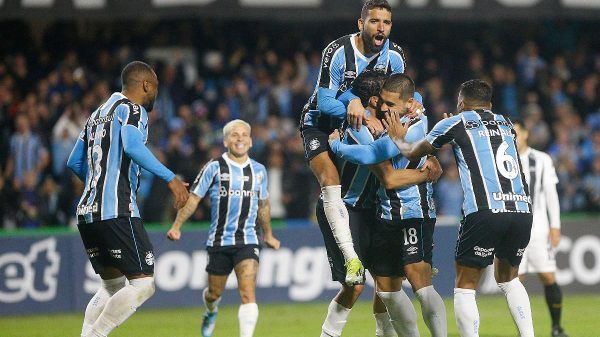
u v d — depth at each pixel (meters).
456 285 24.00
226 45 56.34
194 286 40.66
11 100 49.44
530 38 62.44
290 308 39.50
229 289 40.56
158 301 40.00
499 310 38.12
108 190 23.41
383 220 22.89
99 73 52.81
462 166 23.39
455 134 23.25
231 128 29.31
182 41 55.75
